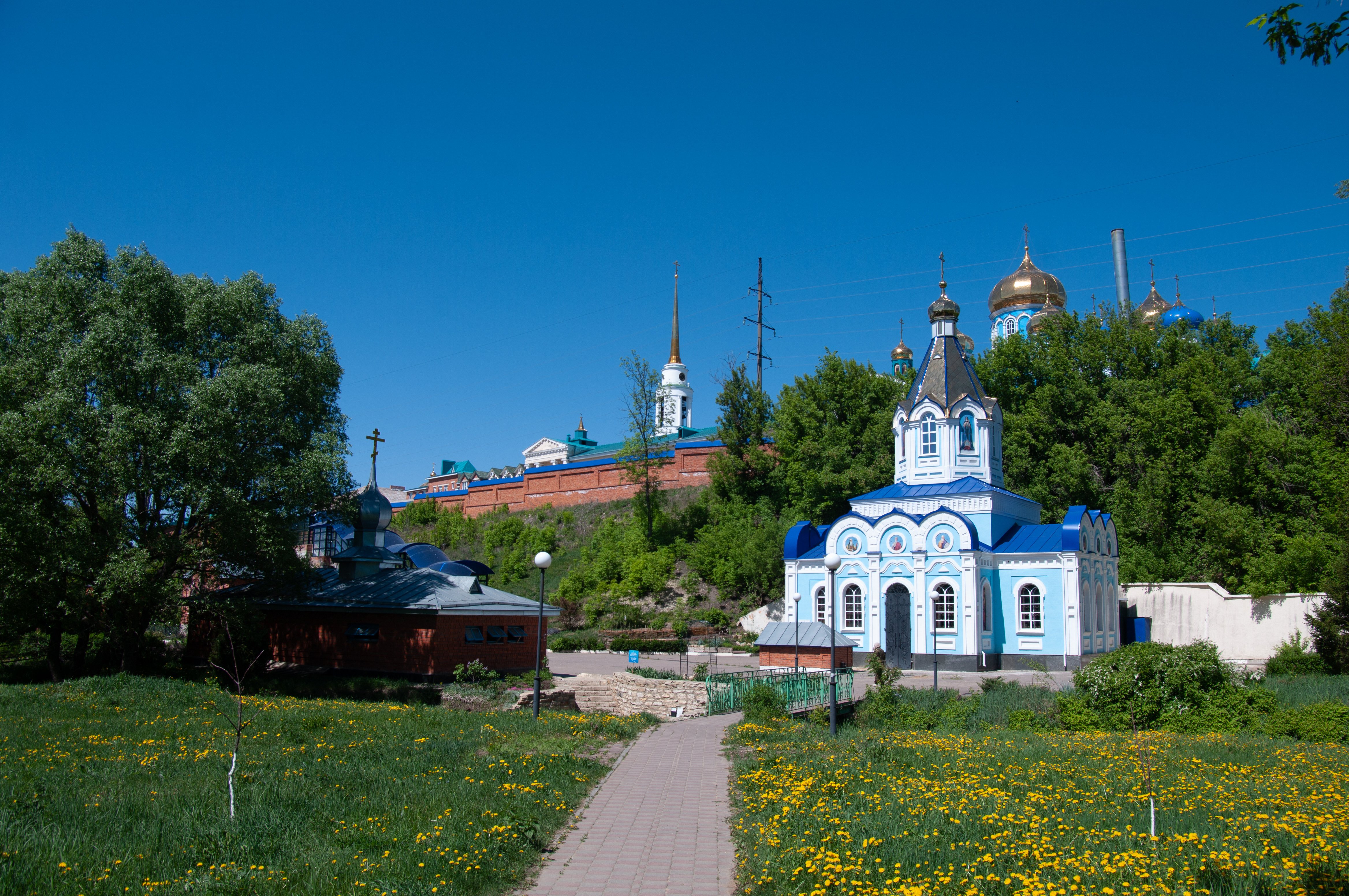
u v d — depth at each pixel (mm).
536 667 27094
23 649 36875
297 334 32188
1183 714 21547
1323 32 8016
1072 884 9031
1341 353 44125
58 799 12016
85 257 29391
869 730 21594
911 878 9398
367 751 16750
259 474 28969
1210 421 48156
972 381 44000
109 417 26812
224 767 14641
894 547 40250
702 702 27469
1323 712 20062
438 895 8906
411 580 35562
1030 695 24922
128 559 26609
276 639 37875
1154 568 45625
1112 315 57750
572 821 12688
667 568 60625
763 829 11562
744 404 64312
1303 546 38531
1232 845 10555
